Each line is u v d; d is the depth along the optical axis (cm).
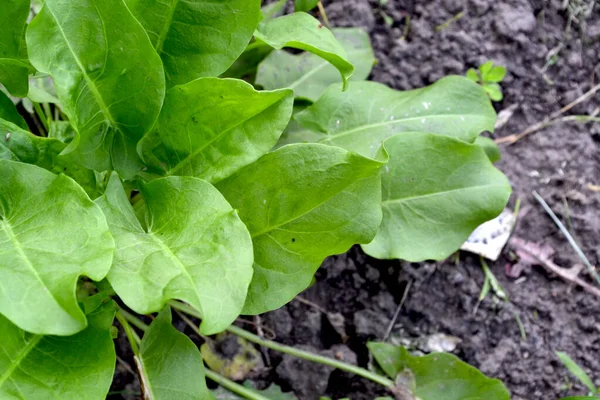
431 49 71
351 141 62
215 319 52
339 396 65
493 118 63
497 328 67
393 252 60
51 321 51
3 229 53
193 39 56
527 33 71
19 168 54
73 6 53
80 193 53
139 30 54
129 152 57
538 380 66
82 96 55
